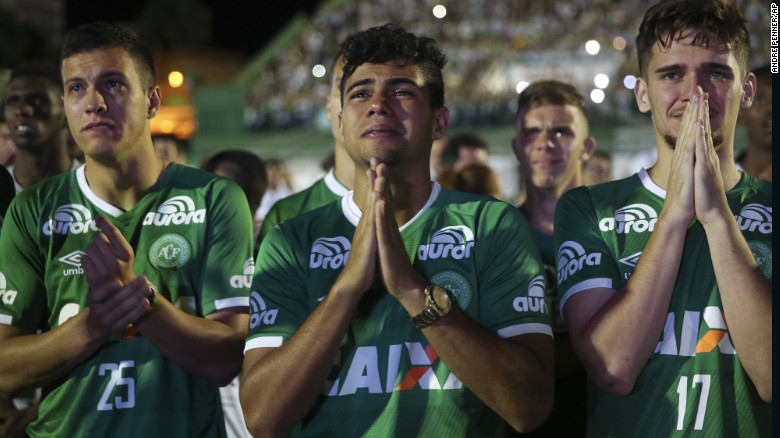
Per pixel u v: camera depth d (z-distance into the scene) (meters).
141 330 2.46
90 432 2.54
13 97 3.34
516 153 3.83
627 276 2.37
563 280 2.43
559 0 24.31
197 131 18.45
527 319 2.26
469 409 2.27
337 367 2.31
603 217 2.44
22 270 2.64
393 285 2.16
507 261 2.32
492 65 23.03
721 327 2.29
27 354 2.48
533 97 3.70
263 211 8.56
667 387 2.29
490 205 2.41
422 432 2.25
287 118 19.42
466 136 5.43
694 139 2.25
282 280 2.38
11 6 16.88
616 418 2.33
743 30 2.38
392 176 2.35
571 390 3.01
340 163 3.13
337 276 2.36
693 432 2.26
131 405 2.55
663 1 2.42
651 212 2.41
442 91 2.43
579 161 3.77
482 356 2.15
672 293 2.29
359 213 2.41
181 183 2.71
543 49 23.42
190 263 2.62
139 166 2.66
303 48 25.22
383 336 2.30
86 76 2.56
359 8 25.69
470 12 25.00
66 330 2.43
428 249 2.36
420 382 2.27
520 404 2.18
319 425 2.29
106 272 2.37
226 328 2.55
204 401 2.64
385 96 2.31
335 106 3.09
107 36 2.60
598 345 2.27
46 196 2.69
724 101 2.34
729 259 2.22
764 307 2.21
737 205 2.40
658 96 2.38
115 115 2.56
